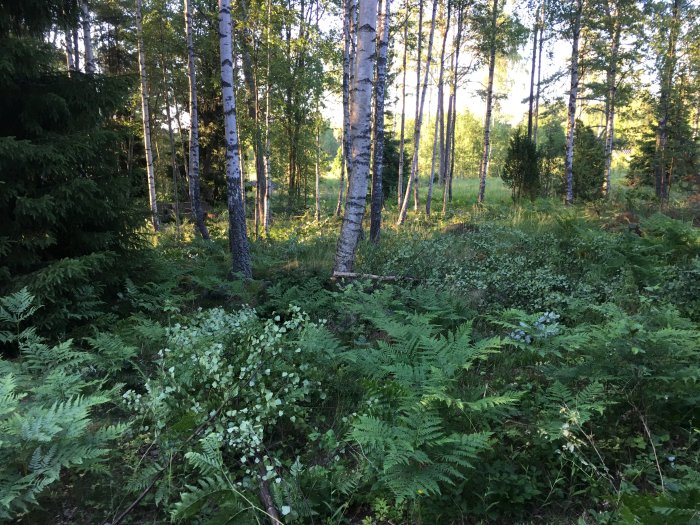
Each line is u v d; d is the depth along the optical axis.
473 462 2.87
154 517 2.87
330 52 15.52
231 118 7.84
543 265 7.25
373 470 2.91
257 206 15.69
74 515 2.90
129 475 3.20
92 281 5.77
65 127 5.88
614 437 3.14
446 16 20.28
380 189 10.92
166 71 17.98
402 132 20.03
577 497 2.82
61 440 2.85
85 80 5.79
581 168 17.73
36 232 5.42
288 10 14.88
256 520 2.64
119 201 5.93
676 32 15.83
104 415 3.90
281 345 3.99
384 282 7.07
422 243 8.73
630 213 11.41
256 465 3.15
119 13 18.17
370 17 6.62
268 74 14.96
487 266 7.42
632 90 18.23
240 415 3.37
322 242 11.12
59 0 5.71
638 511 2.14
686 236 7.42
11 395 3.06
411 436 2.72
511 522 2.69
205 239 12.28
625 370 3.39
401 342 4.16
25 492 2.76
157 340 4.85
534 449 3.07
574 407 3.15
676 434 3.23
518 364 4.41
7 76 5.10
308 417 3.73
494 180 40.06
